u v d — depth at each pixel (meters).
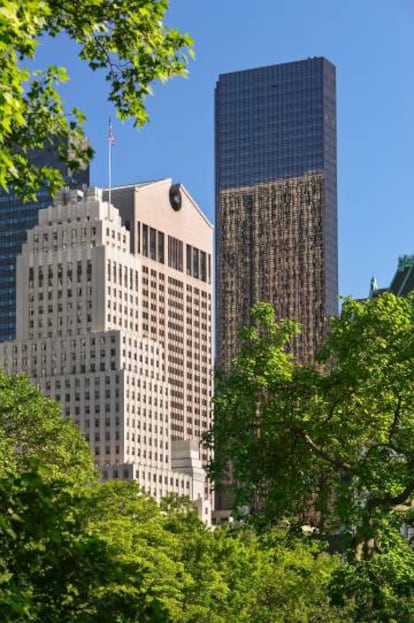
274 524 74.12
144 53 42.06
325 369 77.00
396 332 70.12
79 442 115.50
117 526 116.88
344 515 71.38
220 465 72.44
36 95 40.94
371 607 73.62
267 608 126.62
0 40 29.69
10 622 24.92
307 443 72.50
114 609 27.09
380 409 72.31
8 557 27.11
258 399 74.56
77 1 40.62
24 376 115.88
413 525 71.06
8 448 105.44
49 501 26.84
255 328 75.06
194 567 122.62
